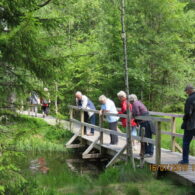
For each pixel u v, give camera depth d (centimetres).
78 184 641
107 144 942
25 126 512
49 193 546
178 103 1533
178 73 1386
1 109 501
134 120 770
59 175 741
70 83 1451
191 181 545
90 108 1120
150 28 1350
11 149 465
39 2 631
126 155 751
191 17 1354
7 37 399
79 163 941
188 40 1412
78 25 1836
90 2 1688
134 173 639
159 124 646
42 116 1631
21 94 517
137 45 1302
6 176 445
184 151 640
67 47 1273
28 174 754
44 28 501
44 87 527
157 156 649
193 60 1509
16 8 468
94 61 1409
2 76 510
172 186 575
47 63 483
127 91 689
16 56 461
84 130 1165
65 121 1425
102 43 1376
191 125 612
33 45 450
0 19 493
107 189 588
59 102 1495
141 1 1309
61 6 675
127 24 1305
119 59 1345
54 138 1211
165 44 1329
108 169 712
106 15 1363
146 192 557
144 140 682
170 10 1316
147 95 1473
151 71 1407
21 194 494
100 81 1492
